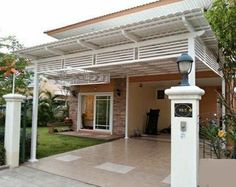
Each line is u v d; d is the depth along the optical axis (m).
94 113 13.63
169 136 12.38
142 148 9.06
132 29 5.01
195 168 3.62
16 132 6.25
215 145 4.29
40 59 7.32
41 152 7.99
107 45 5.93
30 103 7.16
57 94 18.77
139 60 5.36
